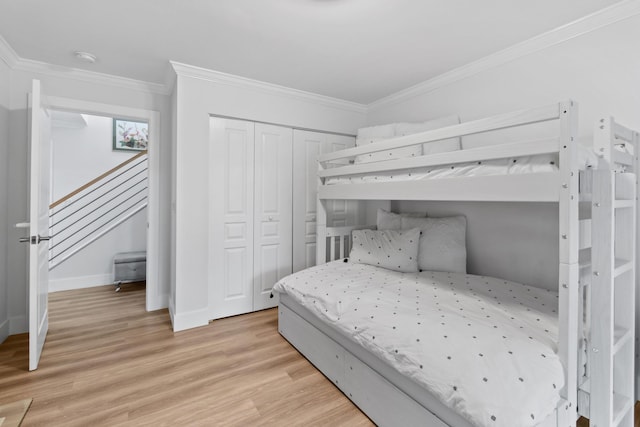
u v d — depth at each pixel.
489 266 2.50
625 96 1.78
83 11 1.86
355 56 2.43
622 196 1.47
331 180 2.73
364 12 1.85
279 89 3.06
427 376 1.24
